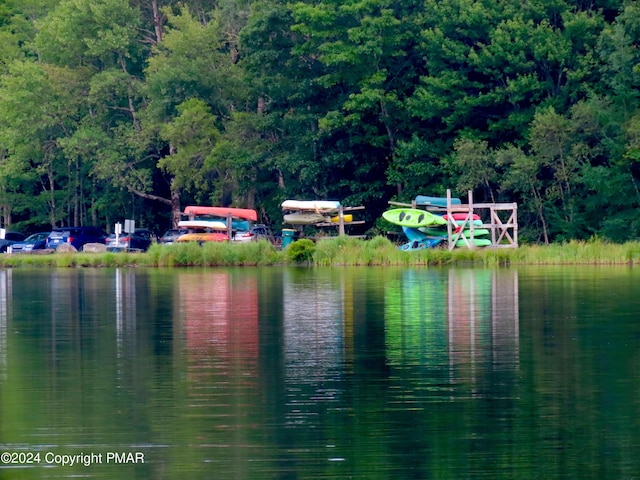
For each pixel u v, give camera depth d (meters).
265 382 27.62
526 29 91.19
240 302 45.94
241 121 99.94
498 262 73.50
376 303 44.62
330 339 34.38
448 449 21.77
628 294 47.50
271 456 21.48
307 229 94.06
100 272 70.06
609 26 90.31
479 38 95.81
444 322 38.09
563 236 90.88
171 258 76.56
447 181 95.25
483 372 28.48
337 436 22.70
